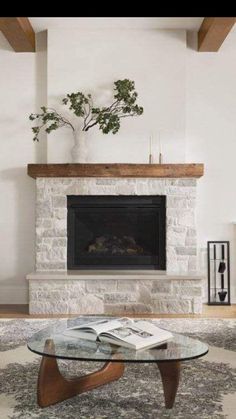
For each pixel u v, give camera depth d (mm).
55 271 5801
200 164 5762
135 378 3439
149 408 2928
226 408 2922
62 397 3021
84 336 3082
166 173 5762
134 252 5984
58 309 5539
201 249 6160
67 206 5914
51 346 2895
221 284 6051
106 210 5957
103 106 6004
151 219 5973
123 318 3391
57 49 5988
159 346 2936
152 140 6020
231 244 6188
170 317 5355
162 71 6020
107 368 3330
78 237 5984
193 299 5547
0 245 6148
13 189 6137
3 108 6117
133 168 5754
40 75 6125
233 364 3730
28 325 4953
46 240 5844
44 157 6113
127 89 5676
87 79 6000
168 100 6008
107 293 5547
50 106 6008
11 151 6125
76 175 5773
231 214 6172
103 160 6016
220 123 6148
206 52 6137
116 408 2930
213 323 5023
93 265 5973
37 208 5844
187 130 6141
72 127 5879
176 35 6020
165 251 5906
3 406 2951
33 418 2785
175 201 5836
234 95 6148
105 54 6004
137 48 6008
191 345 2963
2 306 5977
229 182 6152
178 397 3094
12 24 5184
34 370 3580
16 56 6129
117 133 6023
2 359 3836
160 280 5543
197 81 6148
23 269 6148
